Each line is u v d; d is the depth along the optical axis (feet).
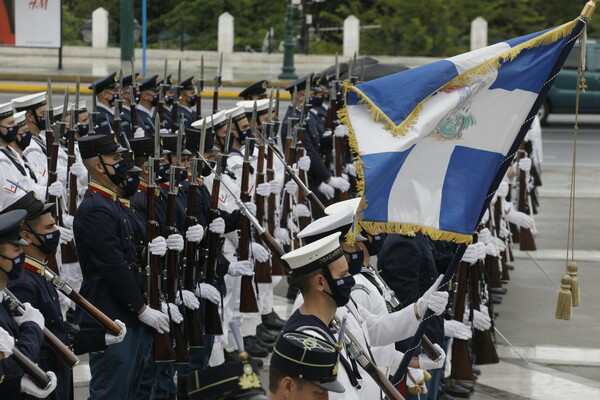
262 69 287.69
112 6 323.37
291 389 31.99
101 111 92.43
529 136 105.50
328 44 326.24
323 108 107.04
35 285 49.42
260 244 73.51
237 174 75.97
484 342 63.93
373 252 50.96
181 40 311.88
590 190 151.74
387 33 331.57
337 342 38.93
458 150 47.42
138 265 56.13
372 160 46.44
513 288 98.94
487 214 81.00
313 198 63.16
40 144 80.43
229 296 72.79
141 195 59.82
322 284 38.37
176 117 95.50
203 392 26.61
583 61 47.80
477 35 322.55
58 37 241.76
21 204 48.91
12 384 44.04
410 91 46.96
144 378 59.93
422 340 51.34
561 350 80.12
